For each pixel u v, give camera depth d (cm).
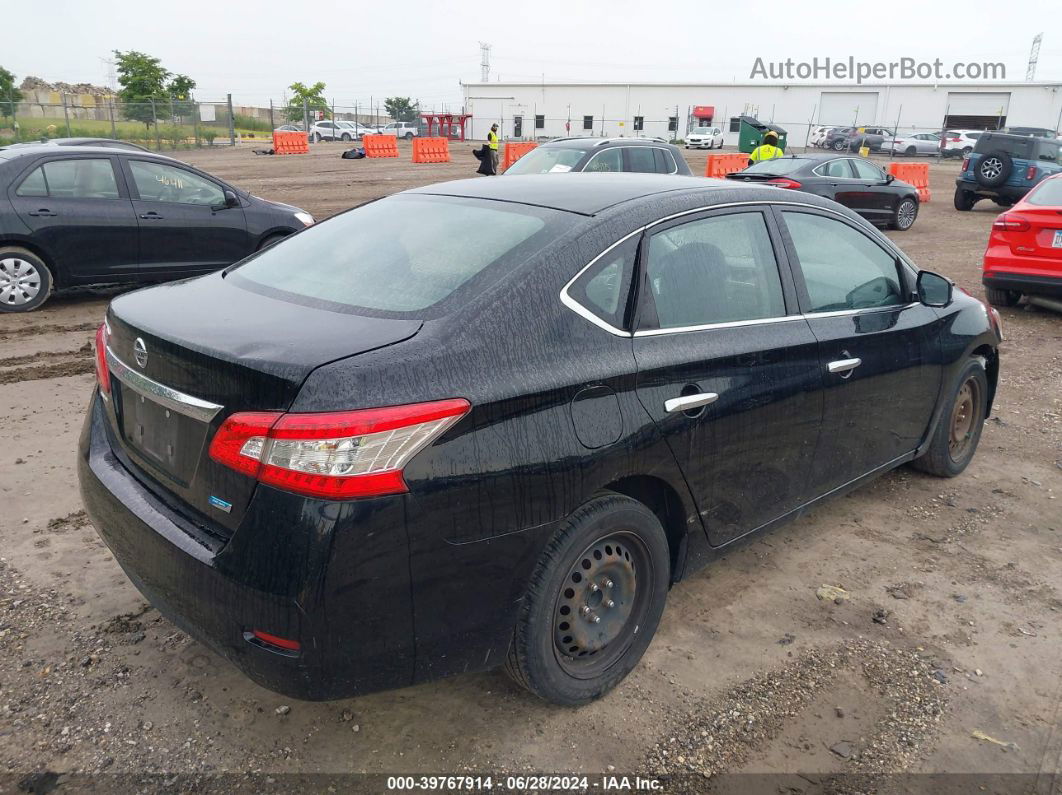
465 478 226
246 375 219
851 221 389
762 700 294
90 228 808
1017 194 1983
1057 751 274
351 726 272
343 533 210
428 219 315
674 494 297
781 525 355
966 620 349
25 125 3653
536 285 257
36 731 264
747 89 6538
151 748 259
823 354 346
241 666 228
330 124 5403
